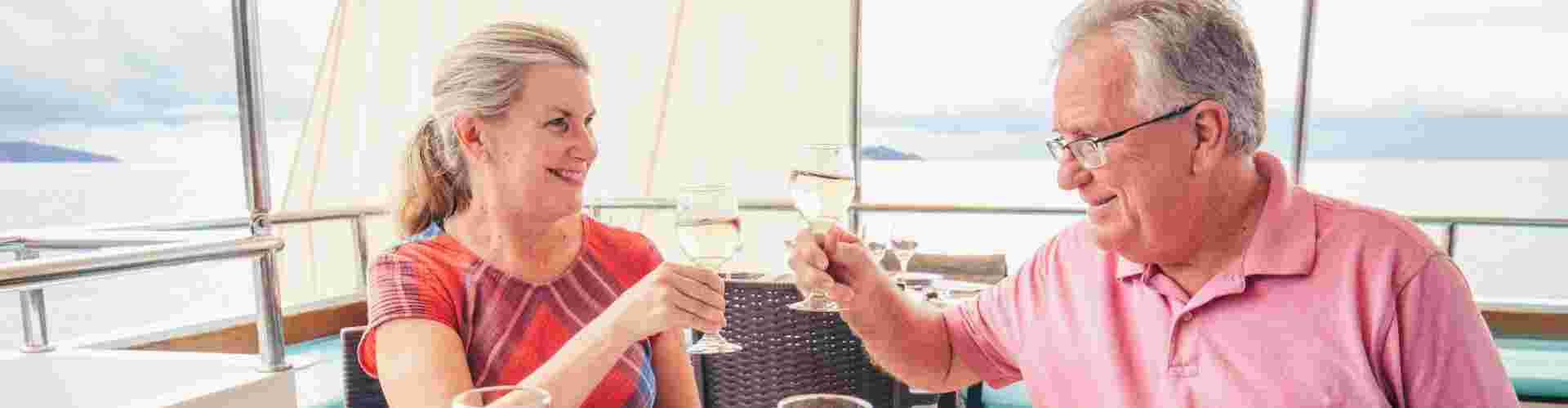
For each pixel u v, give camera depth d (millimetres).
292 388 1562
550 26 1337
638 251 1536
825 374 2014
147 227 1782
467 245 1397
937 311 1546
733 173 7285
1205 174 1083
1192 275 1176
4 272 1082
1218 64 1037
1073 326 1306
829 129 7074
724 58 7129
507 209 1348
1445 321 1041
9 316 5926
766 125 7184
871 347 1464
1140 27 1041
